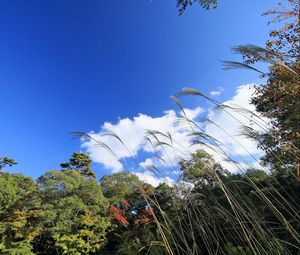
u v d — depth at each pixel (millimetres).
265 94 8266
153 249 4770
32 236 19016
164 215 4184
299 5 9203
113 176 21609
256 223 3578
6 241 18688
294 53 8711
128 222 14453
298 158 3432
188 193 4359
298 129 5215
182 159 4262
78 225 19391
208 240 4180
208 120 3764
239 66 2541
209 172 3979
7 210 19453
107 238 17812
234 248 4090
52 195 20359
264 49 2361
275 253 3434
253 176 3922
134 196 14523
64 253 18297
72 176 21641
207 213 4246
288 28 9078
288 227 3443
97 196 19984
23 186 21609
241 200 3781
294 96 6109
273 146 3496
